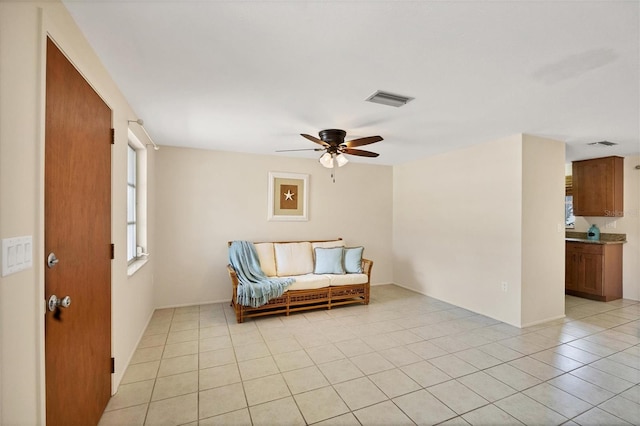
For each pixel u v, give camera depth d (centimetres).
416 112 265
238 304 344
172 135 349
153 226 378
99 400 178
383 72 193
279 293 362
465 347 282
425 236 472
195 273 412
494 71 190
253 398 201
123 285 229
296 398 202
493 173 364
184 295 407
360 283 416
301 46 164
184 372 234
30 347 104
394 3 129
